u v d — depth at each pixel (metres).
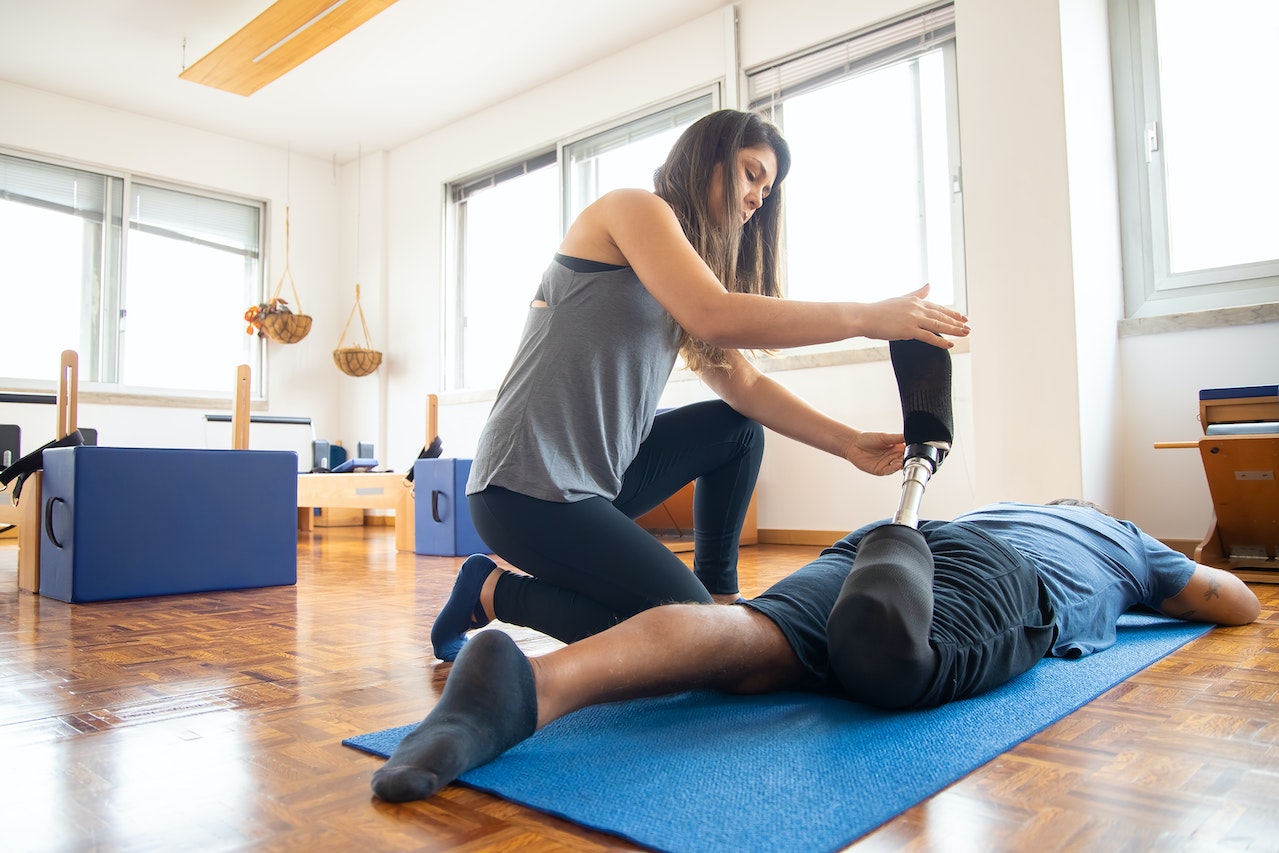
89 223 6.29
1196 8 3.56
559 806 0.81
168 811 0.84
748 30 4.86
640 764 0.94
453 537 4.01
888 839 0.74
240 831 0.78
